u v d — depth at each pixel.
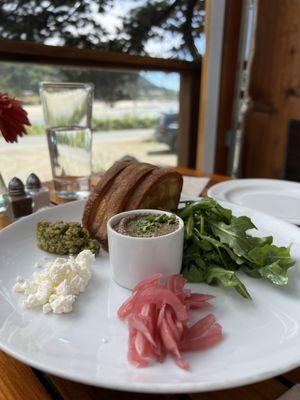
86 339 0.46
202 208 0.76
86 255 0.64
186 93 2.17
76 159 1.10
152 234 0.60
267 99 1.96
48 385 0.42
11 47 1.29
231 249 0.67
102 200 0.78
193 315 0.52
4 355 0.46
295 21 1.73
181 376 0.39
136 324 0.45
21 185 0.91
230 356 0.43
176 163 2.31
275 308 0.54
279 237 0.78
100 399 0.40
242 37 1.93
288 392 0.41
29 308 0.52
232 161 2.19
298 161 1.48
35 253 0.72
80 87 1.06
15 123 0.85
